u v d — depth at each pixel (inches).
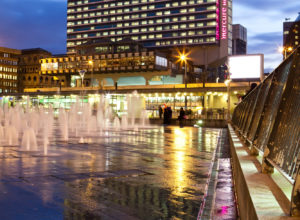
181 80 4328.3
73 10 6063.0
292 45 3292.3
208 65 5221.5
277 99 169.2
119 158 414.3
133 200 215.5
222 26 5068.9
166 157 434.3
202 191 242.5
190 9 5147.6
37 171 312.8
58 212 186.1
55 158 400.5
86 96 2736.2
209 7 5034.5
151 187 254.2
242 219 143.7
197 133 976.3
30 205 199.2
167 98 2487.7
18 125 1157.7
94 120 1371.8
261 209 88.3
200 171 331.0
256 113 268.5
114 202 209.8
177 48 5182.1
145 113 2324.1
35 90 4195.4
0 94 3186.5
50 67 4906.5
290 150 115.9
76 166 346.0
